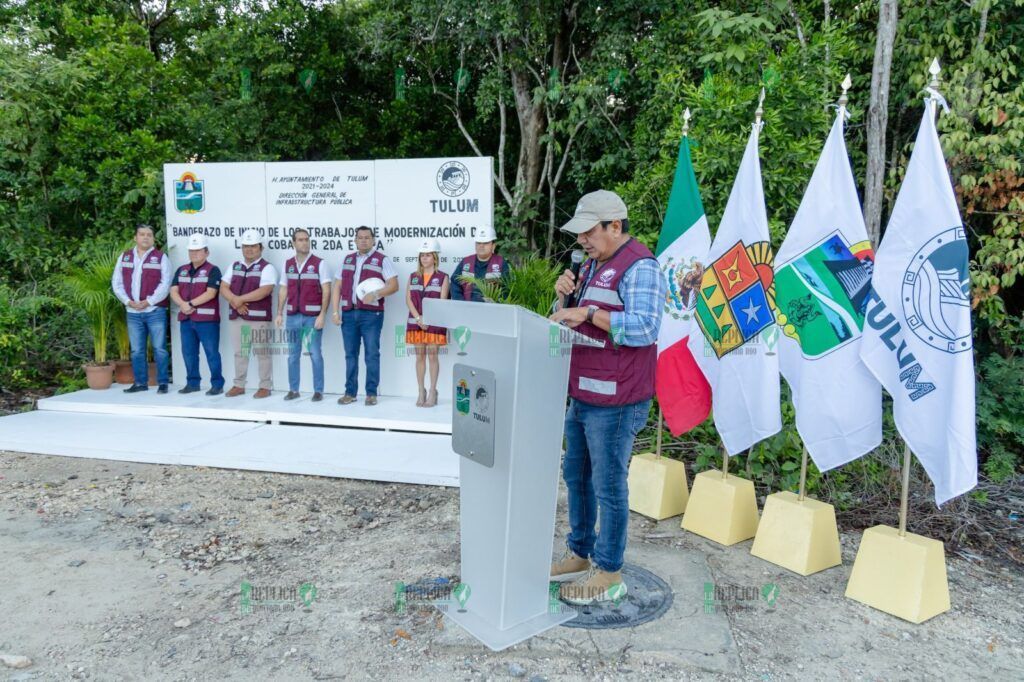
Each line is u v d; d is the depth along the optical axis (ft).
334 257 23.65
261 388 23.32
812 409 12.49
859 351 11.93
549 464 9.86
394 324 23.53
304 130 37.96
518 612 10.05
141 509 15.15
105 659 9.57
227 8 36.24
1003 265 20.04
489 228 21.39
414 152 38.75
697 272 14.37
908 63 21.58
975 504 16.49
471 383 9.75
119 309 25.07
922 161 10.91
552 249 34.40
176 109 32.09
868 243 11.82
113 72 29.84
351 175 23.16
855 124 22.80
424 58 35.14
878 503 16.15
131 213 29.14
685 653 9.64
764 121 18.25
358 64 36.99
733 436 13.87
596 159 32.35
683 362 14.64
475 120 34.81
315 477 17.22
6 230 29.66
